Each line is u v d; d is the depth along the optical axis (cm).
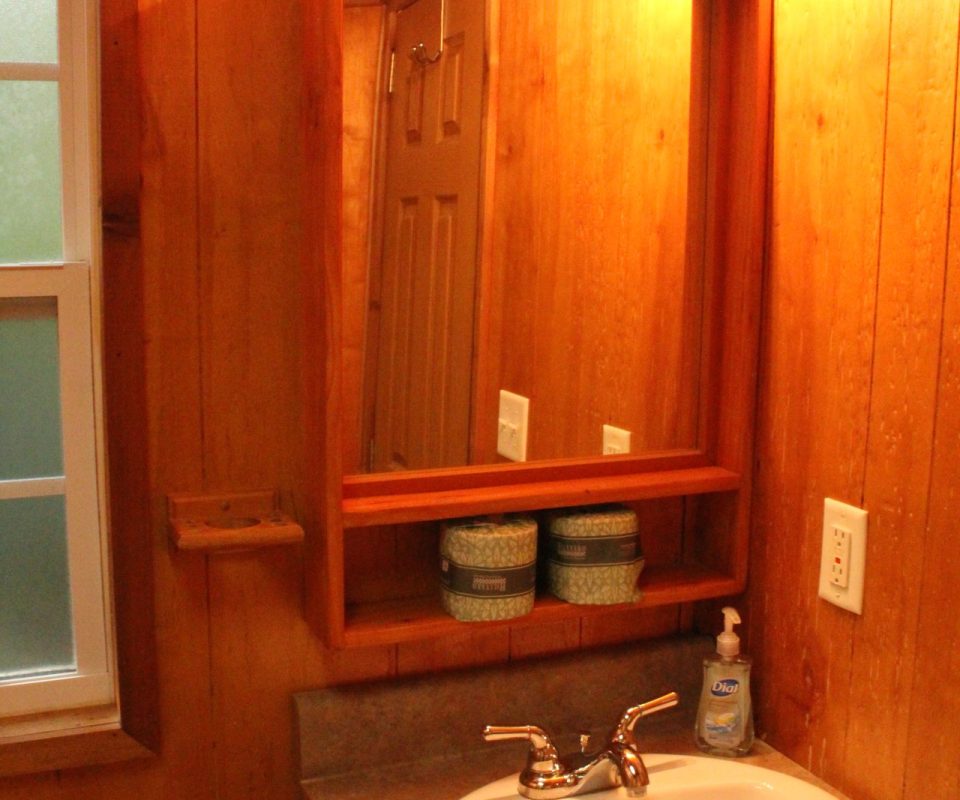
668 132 144
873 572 127
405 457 133
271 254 129
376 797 132
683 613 158
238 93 126
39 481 125
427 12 129
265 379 131
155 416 127
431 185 131
